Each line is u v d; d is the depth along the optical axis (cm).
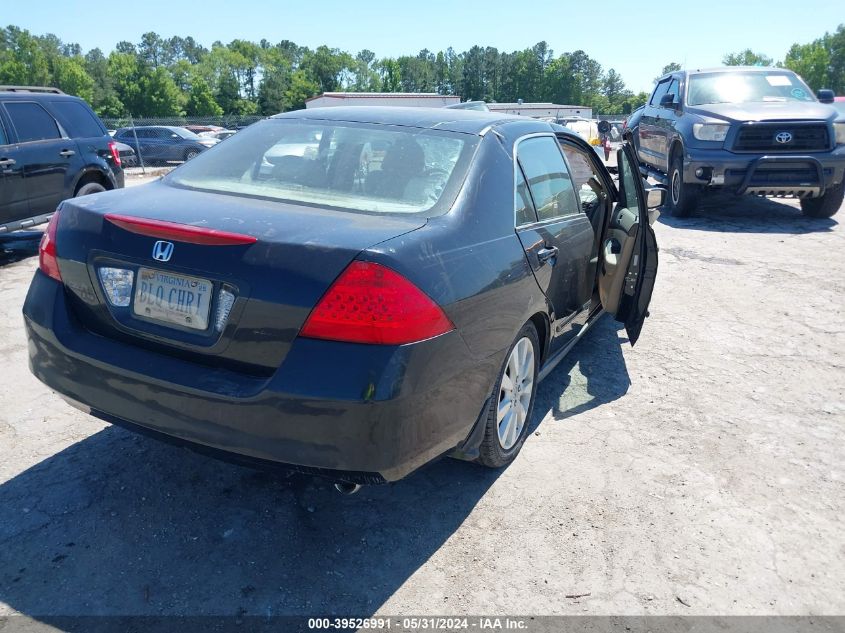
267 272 213
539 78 17488
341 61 15412
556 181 358
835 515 289
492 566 252
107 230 243
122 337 244
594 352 471
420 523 275
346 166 283
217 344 221
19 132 698
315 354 209
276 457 215
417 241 230
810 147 877
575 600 237
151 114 11931
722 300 589
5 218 681
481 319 250
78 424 341
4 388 380
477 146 296
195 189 282
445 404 234
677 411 382
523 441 325
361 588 238
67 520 266
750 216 985
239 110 13075
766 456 336
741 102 962
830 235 845
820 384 422
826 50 13375
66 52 18138
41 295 258
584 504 291
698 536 273
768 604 238
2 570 238
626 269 404
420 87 17725
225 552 253
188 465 308
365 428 209
